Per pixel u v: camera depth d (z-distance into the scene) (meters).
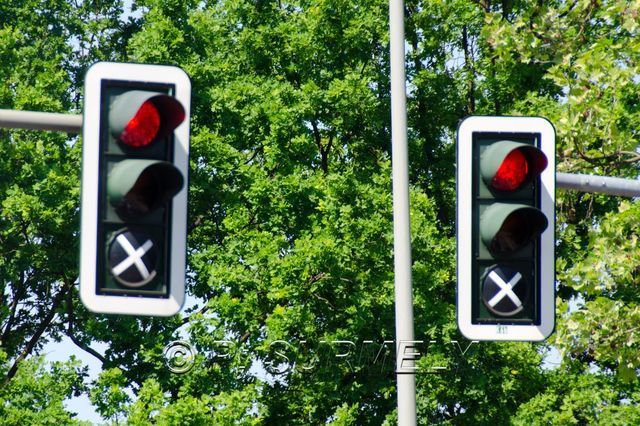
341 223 30.64
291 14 36.28
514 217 8.60
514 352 30.53
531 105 33.84
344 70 34.81
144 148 8.06
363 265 30.50
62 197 32.66
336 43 34.84
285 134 32.75
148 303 7.98
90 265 7.92
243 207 32.19
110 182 7.92
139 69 8.12
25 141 33.97
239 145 34.34
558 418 29.41
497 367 31.30
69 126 8.95
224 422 28.12
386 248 30.38
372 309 30.58
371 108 32.91
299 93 33.34
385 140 34.47
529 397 31.27
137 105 7.87
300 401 30.30
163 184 7.93
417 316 30.62
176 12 34.78
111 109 8.05
